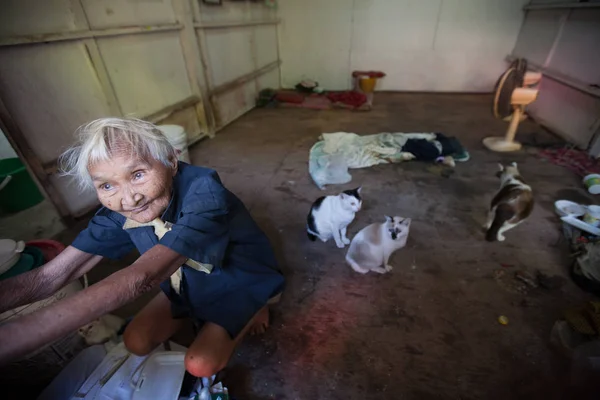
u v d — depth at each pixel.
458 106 4.94
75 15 2.20
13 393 1.23
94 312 0.58
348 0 5.34
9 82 1.86
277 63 6.05
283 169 3.09
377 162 3.09
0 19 1.79
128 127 0.71
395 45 5.59
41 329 0.52
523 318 1.51
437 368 1.33
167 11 3.14
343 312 1.59
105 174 0.69
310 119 4.58
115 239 0.97
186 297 1.10
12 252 1.10
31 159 2.02
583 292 1.63
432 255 1.93
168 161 0.80
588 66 3.23
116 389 1.12
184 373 1.20
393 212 2.37
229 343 1.15
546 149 3.28
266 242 1.28
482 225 2.18
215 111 4.12
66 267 0.90
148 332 1.19
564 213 2.13
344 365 1.35
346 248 2.03
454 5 5.04
